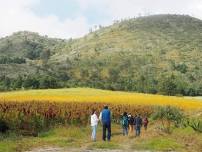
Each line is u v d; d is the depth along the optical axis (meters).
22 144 25.55
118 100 63.59
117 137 32.31
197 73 196.00
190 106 60.81
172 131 32.50
